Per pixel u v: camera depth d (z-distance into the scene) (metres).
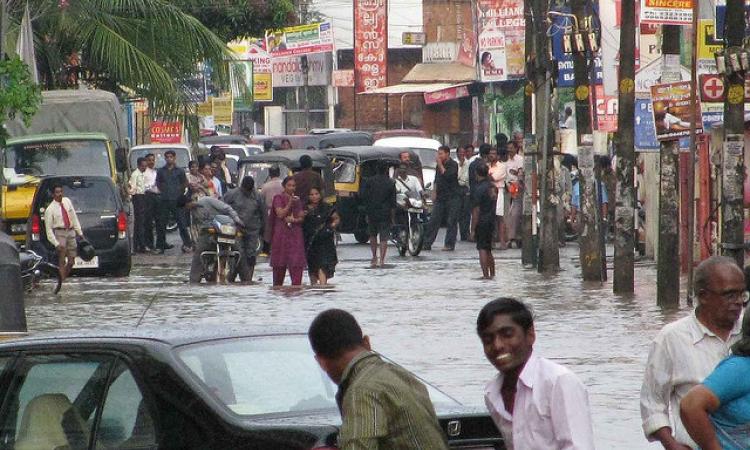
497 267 68.81
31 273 55.12
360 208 81.94
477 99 159.38
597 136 77.94
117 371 17.20
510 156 83.88
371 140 120.44
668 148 48.88
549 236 65.69
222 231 60.72
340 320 14.53
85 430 17.14
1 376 18.14
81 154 75.06
